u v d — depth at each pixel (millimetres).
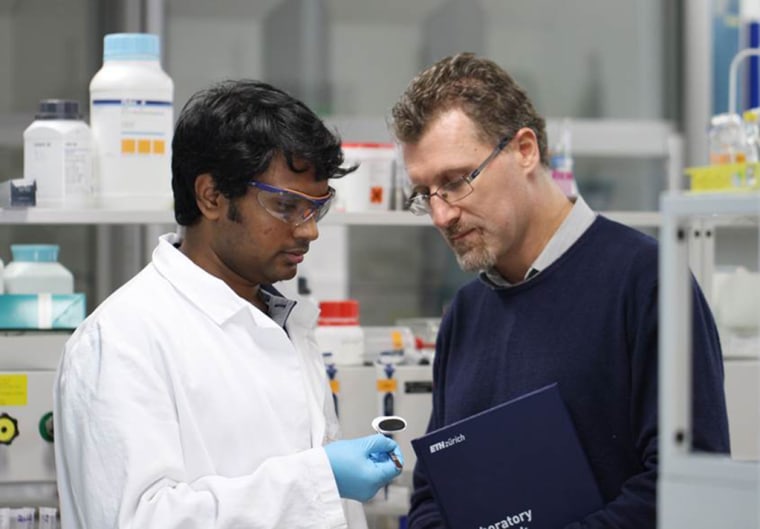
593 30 4543
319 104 4398
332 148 1853
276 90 1876
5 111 4148
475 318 2182
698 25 4484
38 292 2766
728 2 4418
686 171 1983
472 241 2014
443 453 1968
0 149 4145
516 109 2021
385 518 2963
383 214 2711
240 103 1819
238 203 1832
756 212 1173
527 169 2037
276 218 1831
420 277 4461
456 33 4473
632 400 1938
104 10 4184
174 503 1714
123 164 2607
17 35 4145
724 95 4441
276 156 1810
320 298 3875
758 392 2816
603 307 1979
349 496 1882
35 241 4156
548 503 1936
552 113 4559
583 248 2035
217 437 1837
